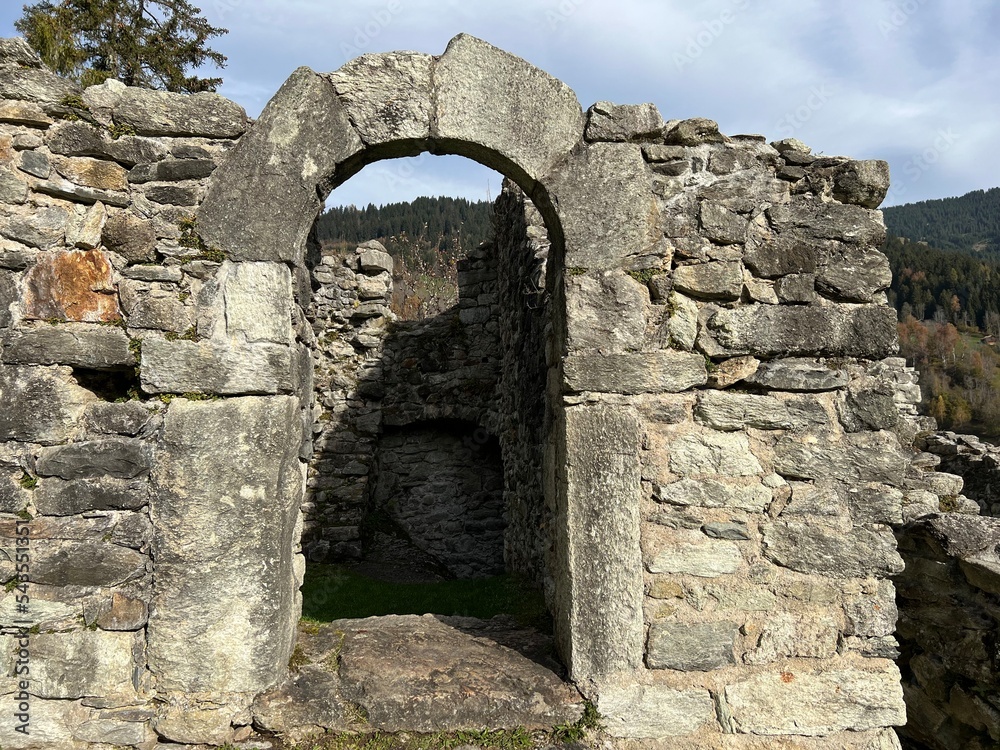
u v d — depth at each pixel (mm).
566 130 2936
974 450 5449
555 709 2693
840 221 2955
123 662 2594
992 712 3213
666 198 2934
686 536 2803
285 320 2771
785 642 2771
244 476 2672
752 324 2879
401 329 8086
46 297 2639
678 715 2719
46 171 2656
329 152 2850
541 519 4797
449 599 5398
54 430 2596
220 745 2590
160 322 2697
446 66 2904
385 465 8016
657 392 2852
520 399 6043
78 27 8383
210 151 2793
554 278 3422
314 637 3125
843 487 2820
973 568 3316
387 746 2570
